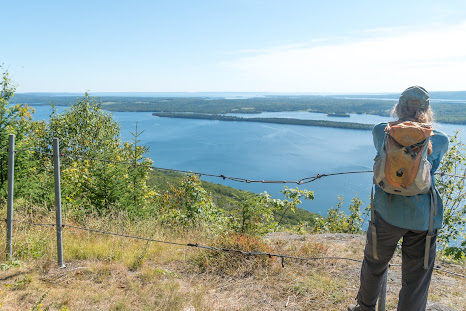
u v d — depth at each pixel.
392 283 4.25
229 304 3.63
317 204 76.25
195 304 3.55
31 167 8.24
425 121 2.40
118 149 14.00
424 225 2.29
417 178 2.13
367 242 2.62
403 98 2.46
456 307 3.66
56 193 4.46
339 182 98.44
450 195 11.16
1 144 7.59
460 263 5.48
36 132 20.69
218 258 4.75
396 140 2.19
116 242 5.50
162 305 3.50
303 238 6.71
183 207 9.59
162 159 134.62
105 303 3.55
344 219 13.41
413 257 2.45
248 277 4.34
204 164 125.94
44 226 5.84
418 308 2.50
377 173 2.27
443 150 2.37
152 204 9.66
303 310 3.53
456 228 10.78
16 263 4.39
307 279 4.20
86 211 7.33
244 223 7.71
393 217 2.32
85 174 8.74
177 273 4.50
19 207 7.01
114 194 8.38
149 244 5.48
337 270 4.57
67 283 4.02
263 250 4.98
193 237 6.90
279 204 8.41
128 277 4.21
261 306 3.60
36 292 3.71
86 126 22.91
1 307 3.32
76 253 4.97
